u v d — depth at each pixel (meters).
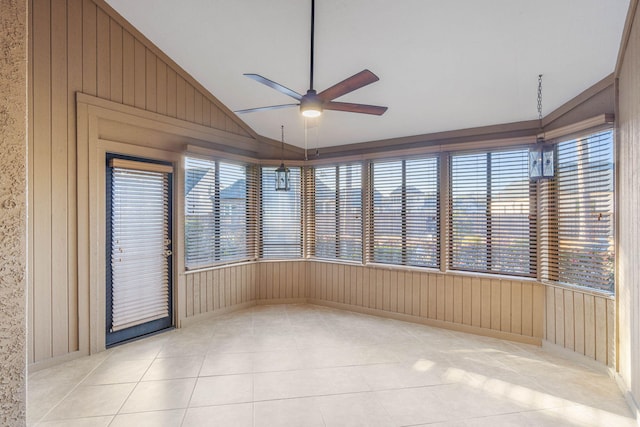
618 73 2.43
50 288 2.73
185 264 3.84
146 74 3.35
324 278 4.73
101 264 3.06
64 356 2.81
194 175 3.93
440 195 3.87
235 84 3.69
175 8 2.80
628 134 2.23
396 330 3.72
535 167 2.64
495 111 3.34
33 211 2.64
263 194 4.79
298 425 2.02
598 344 2.72
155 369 2.72
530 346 3.28
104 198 3.07
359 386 2.48
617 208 2.47
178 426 2.00
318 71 3.11
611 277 2.64
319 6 2.43
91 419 2.05
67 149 2.82
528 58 2.58
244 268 4.55
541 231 3.28
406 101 3.40
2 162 1.10
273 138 4.71
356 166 4.52
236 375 2.64
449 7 2.25
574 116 2.96
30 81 2.60
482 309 3.59
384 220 4.28
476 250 3.67
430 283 3.90
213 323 3.91
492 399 2.32
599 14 2.09
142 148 3.36
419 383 2.53
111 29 3.08
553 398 2.33
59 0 2.75
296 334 3.56
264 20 2.69
